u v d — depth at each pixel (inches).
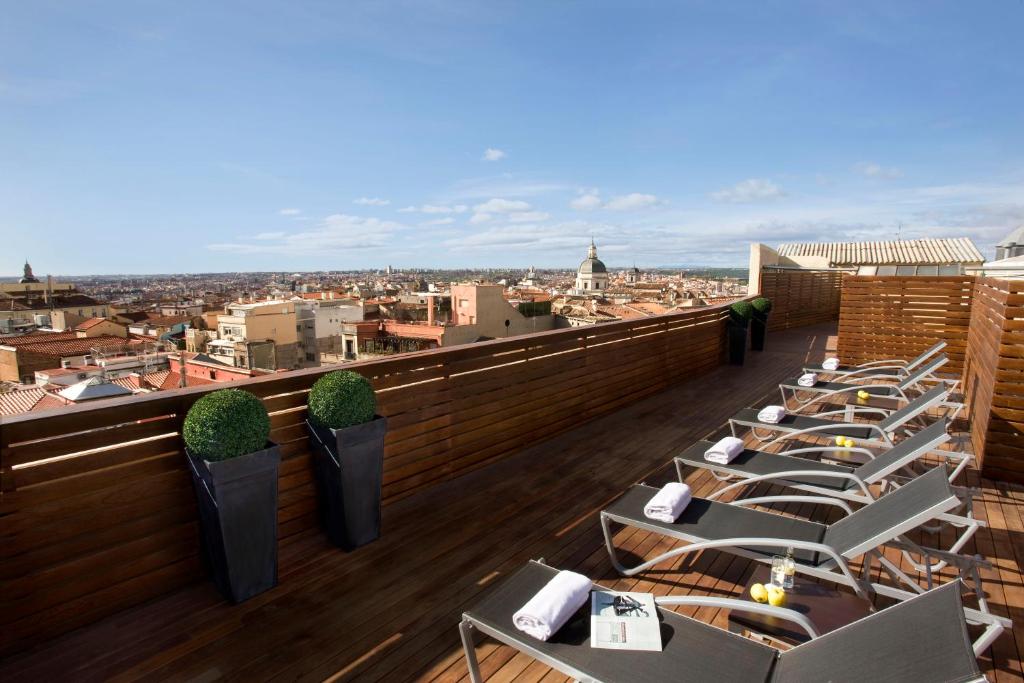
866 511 93.0
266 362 1528.1
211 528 98.5
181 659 85.1
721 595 103.8
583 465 175.3
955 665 47.6
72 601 90.3
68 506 88.9
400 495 147.5
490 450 175.5
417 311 2551.7
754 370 341.4
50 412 86.7
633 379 255.9
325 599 101.8
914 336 322.7
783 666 61.0
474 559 117.0
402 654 87.0
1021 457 154.8
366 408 118.4
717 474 166.2
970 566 87.4
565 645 66.7
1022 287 151.1
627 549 121.5
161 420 99.0
